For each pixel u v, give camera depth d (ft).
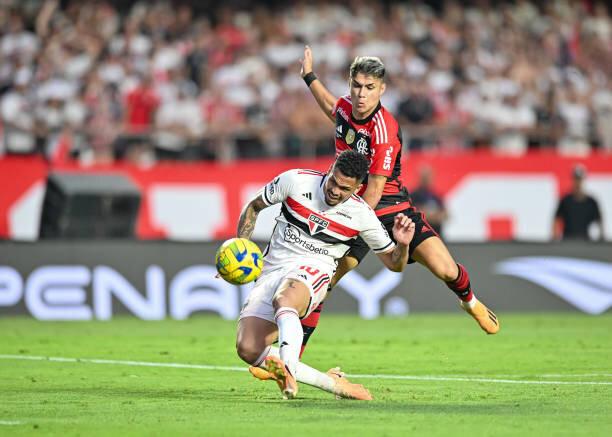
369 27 281.54
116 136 227.40
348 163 82.12
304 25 280.51
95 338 143.02
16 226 208.64
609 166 225.56
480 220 222.07
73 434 66.69
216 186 216.95
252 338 85.10
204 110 245.65
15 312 175.73
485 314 102.27
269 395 88.74
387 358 120.88
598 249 194.70
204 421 72.33
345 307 185.06
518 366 112.88
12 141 222.69
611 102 276.00
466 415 75.25
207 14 285.02
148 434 66.64
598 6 304.91
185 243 182.60
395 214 100.68
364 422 71.67
